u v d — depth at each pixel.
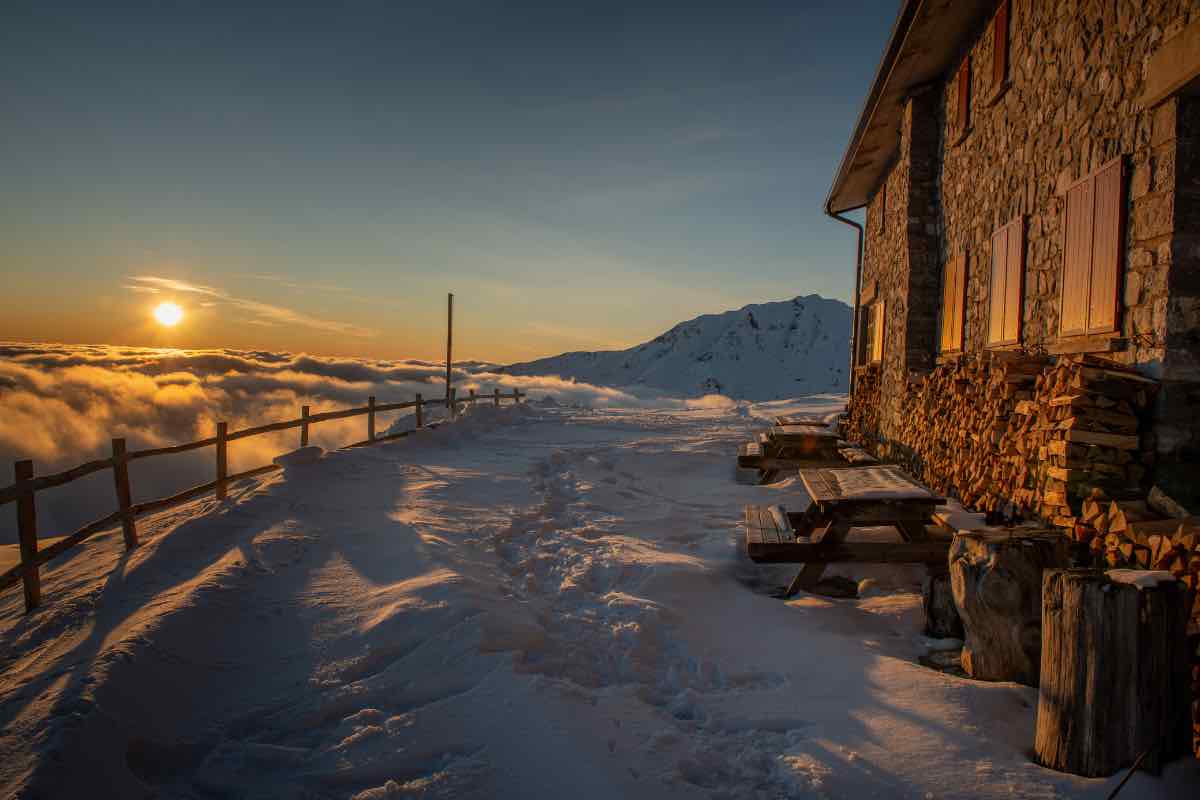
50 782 2.59
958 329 8.08
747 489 9.43
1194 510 3.80
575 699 3.25
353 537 5.95
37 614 4.58
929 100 9.38
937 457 7.72
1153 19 4.03
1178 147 3.81
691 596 4.81
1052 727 2.75
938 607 4.27
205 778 2.86
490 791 2.61
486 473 9.84
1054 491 4.28
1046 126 5.62
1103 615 2.62
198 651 3.84
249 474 8.52
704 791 2.66
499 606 4.22
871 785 2.60
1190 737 2.71
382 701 3.33
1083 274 4.83
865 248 14.20
